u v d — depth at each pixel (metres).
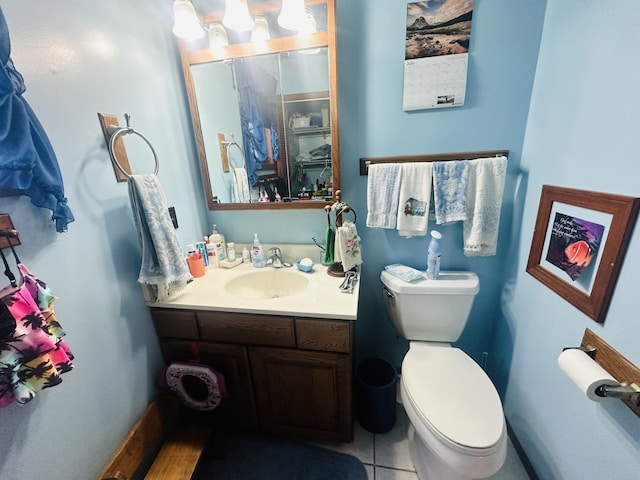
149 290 1.16
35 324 0.70
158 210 1.08
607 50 0.80
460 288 1.29
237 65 1.34
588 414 0.88
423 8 1.16
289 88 1.32
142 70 1.16
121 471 0.99
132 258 1.12
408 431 1.37
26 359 0.68
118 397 1.06
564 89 0.99
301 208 1.47
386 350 1.72
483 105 1.23
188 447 1.18
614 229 0.77
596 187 0.84
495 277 1.46
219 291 1.27
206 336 1.22
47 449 0.82
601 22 0.82
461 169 1.23
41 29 0.79
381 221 1.36
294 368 1.20
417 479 1.21
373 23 1.21
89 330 0.94
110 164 1.02
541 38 1.12
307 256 1.55
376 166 1.31
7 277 0.72
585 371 0.75
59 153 0.85
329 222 1.40
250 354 1.21
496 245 1.32
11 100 0.64
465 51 1.18
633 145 0.72
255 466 1.29
